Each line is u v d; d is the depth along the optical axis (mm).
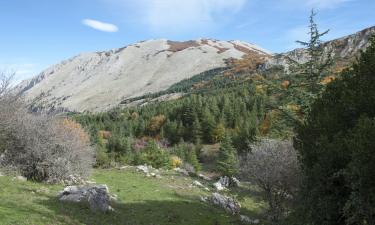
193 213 27812
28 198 21797
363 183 11805
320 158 13898
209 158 96938
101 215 22172
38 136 28766
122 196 29047
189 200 31469
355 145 12352
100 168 46906
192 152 76375
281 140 27859
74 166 30469
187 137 122375
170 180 40000
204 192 36281
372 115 14125
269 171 25516
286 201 26078
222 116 124438
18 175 27703
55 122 30281
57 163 28797
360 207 11922
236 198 36094
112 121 159375
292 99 30625
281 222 24203
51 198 23094
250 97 140750
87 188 24422
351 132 13500
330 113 15383
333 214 13703
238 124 115688
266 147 26578
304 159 15539
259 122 104875
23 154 28250
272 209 26609
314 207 14234
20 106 27609
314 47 31359
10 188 23406
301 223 15273
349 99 14836
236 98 145875
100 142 80750
